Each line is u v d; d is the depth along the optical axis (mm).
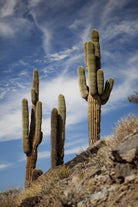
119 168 5078
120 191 4660
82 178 6508
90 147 8789
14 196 8461
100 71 11672
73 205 5285
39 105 12938
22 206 6676
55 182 7641
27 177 12102
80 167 7418
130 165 4988
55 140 11961
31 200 6707
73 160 9469
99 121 11531
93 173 6027
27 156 12711
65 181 7219
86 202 5055
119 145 5633
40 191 7371
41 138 12875
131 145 5309
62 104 12820
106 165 6094
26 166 12477
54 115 12305
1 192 8641
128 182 4707
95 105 11602
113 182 5148
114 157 5516
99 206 4613
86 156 8633
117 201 4375
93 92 11539
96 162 7090
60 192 6363
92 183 5672
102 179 5555
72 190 5707
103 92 11641
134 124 6789
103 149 7230
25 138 12758
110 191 4883
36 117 12859
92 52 11875
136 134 5691
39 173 12266
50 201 6359
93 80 11602
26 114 13078
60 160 11859
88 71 11844
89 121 11562
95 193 5195
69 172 8297
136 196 4184
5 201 7969
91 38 12898
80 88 12375
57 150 11984
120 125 7086
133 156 4969
